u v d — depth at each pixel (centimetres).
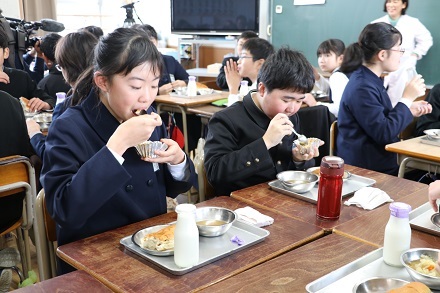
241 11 599
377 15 482
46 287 100
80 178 120
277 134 171
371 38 264
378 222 137
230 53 629
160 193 155
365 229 132
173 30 641
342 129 280
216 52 650
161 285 100
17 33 385
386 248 108
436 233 127
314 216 142
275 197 159
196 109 358
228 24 611
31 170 188
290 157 190
